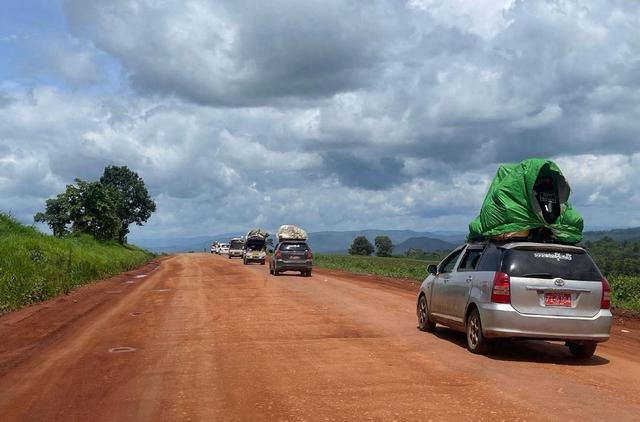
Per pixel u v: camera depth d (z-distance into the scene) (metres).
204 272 34.16
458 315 10.33
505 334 9.09
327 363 8.87
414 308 16.25
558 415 6.24
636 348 11.08
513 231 9.80
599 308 9.22
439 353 9.72
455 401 6.77
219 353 9.72
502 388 7.41
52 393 7.41
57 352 10.12
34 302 17.73
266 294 19.69
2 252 20.14
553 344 10.99
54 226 46.91
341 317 14.00
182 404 6.79
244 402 6.81
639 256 36.16
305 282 25.55
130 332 12.12
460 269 10.74
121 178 89.75
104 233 48.41
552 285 9.11
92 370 8.66
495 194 10.13
